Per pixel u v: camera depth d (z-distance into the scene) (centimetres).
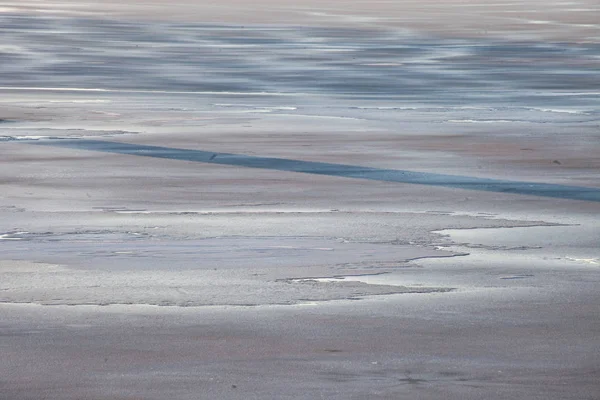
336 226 3925
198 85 9850
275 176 5066
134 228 3875
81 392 2208
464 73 11169
